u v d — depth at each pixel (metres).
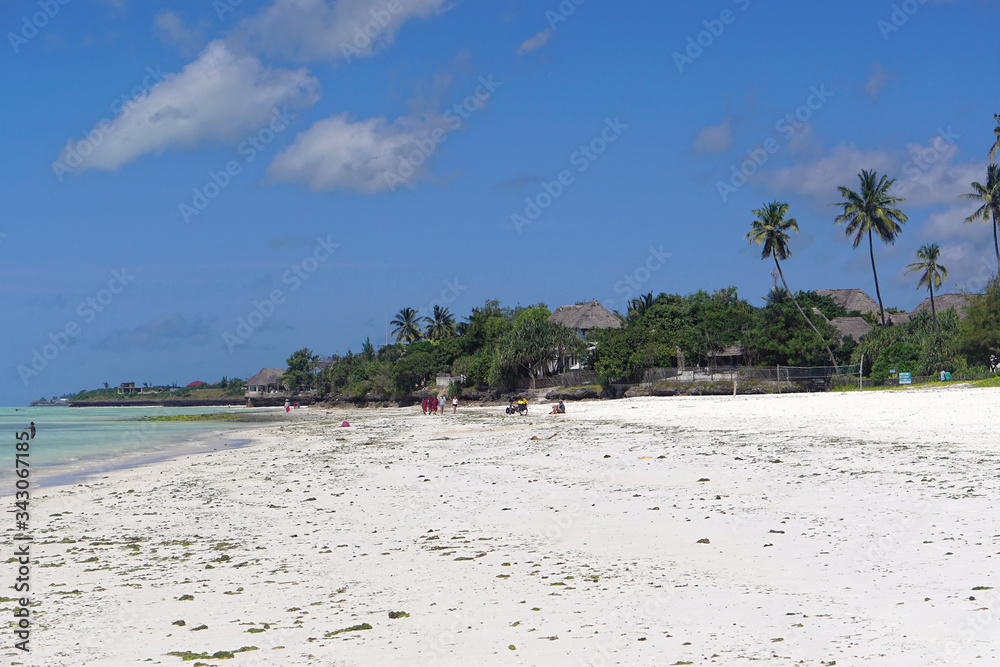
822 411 41.28
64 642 9.04
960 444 23.08
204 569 12.84
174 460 35.62
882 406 40.44
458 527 15.33
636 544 12.83
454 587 10.80
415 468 26.31
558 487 19.89
